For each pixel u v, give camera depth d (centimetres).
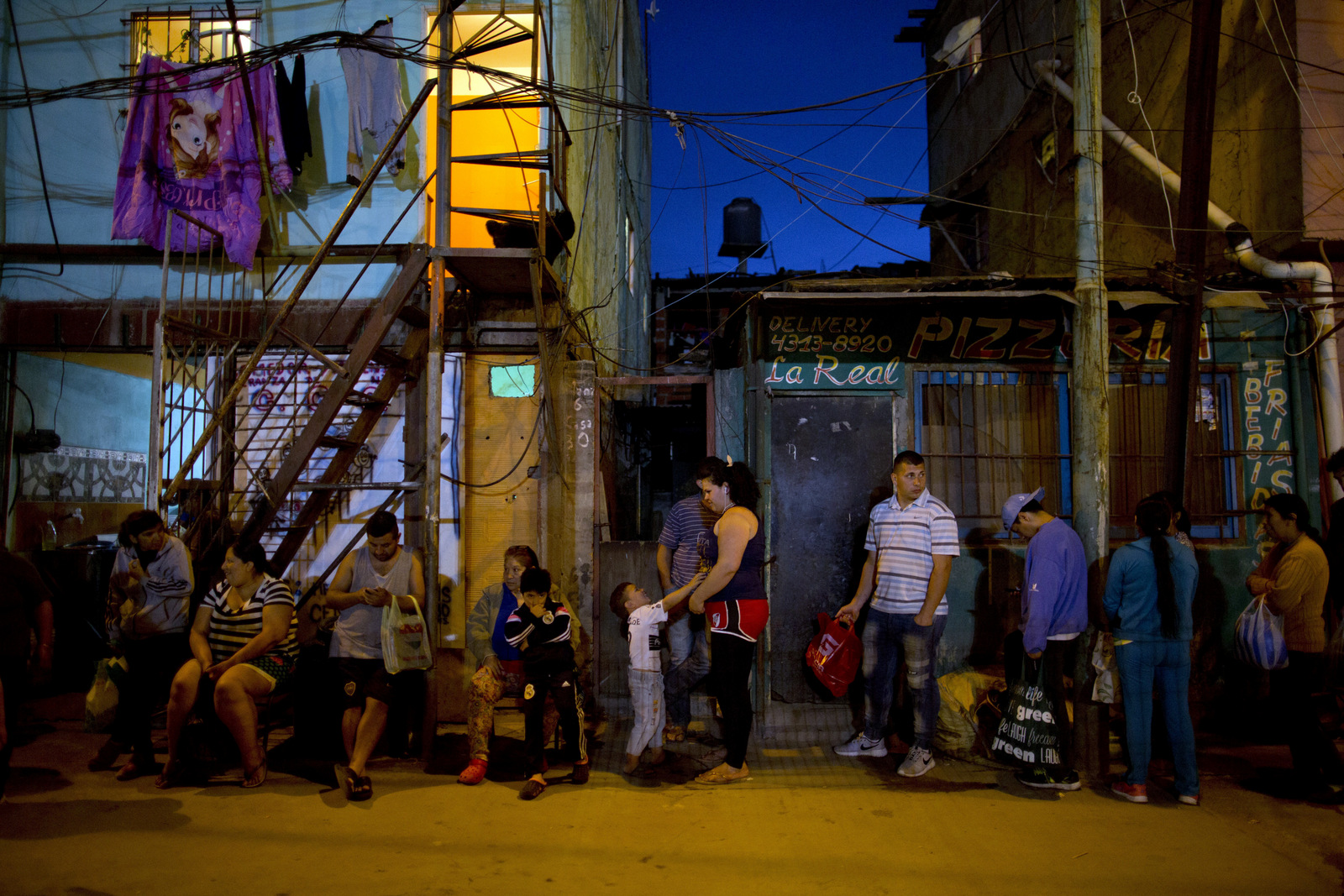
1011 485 571
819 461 566
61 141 637
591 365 612
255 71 600
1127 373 581
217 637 439
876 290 542
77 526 711
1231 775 448
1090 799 411
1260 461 576
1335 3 567
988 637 559
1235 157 624
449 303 591
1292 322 580
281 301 614
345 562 462
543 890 312
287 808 398
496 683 450
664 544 520
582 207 758
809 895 308
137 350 624
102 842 355
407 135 624
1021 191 973
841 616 483
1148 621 406
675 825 378
